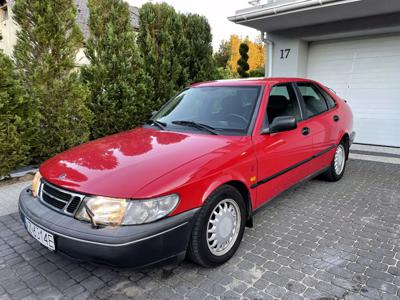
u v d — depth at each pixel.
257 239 3.10
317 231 3.25
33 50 5.28
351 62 7.70
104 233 2.04
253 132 3.02
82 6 19.80
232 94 3.48
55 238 2.19
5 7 16.06
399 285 2.37
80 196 2.21
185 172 2.34
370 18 6.66
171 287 2.41
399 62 6.99
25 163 5.20
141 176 2.26
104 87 6.48
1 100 4.56
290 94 3.78
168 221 2.18
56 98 5.37
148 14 7.41
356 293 2.29
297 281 2.44
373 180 4.90
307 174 3.95
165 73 7.53
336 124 4.52
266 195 3.19
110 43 6.36
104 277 2.56
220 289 2.37
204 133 3.12
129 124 6.96
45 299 2.32
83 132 5.87
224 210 2.65
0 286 2.47
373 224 3.39
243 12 7.28
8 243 3.14
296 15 6.68
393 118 7.30
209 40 8.44
